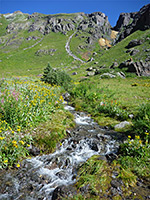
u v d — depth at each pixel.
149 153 4.21
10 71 67.12
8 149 4.27
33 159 4.57
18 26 173.25
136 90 17.20
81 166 4.16
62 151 5.04
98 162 4.11
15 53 106.38
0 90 8.97
